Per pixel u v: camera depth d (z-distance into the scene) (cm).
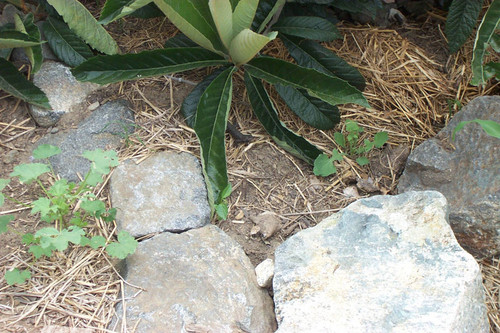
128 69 134
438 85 151
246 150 141
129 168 133
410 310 111
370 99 149
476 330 112
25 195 131
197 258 122
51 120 139
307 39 146
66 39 143
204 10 136
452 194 132
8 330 114
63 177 133
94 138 137
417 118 148
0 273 121
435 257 117
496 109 134
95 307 118
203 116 132
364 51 155
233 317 116
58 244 113
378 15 161
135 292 118
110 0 127
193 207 129
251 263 125
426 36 160
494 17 132
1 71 135
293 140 138
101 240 121
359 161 140
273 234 132
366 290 114
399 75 152
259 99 140
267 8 142
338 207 136
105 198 131
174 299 117
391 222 121
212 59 140
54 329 114
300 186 138
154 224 127
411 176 137
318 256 119
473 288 113
